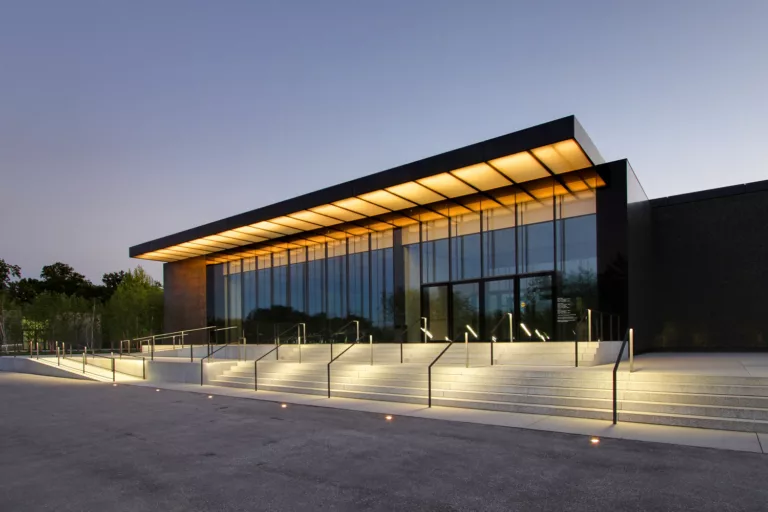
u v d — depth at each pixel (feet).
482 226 66.44
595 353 43.14
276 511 17.39
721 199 60.49
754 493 17.74
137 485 20.93
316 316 87.25
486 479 20.21
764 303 56.85
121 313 171.94
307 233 85.61
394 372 45.52
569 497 17.84
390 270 76.89
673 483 18.99
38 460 25.72
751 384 29.04
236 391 54.24
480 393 37.40
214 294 107.55
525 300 61.62
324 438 28.99
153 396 53.42
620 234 54.29
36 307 185.88
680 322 61.77
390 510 17.16
